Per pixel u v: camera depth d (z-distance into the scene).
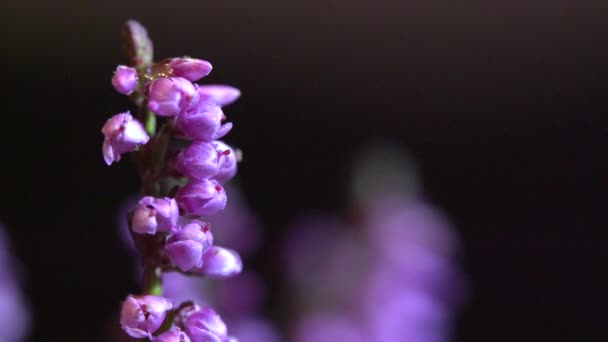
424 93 0.58
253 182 0.52
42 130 0.50
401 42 0.59
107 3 0.54
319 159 0.55
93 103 0.52
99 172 0.48
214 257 0.18
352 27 0.58
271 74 0.56
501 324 0.51
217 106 0.18
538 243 0.53
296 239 0.28
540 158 0.56
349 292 0.27
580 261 0.52
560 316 0.51
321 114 0.57
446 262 0.29
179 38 0.55
